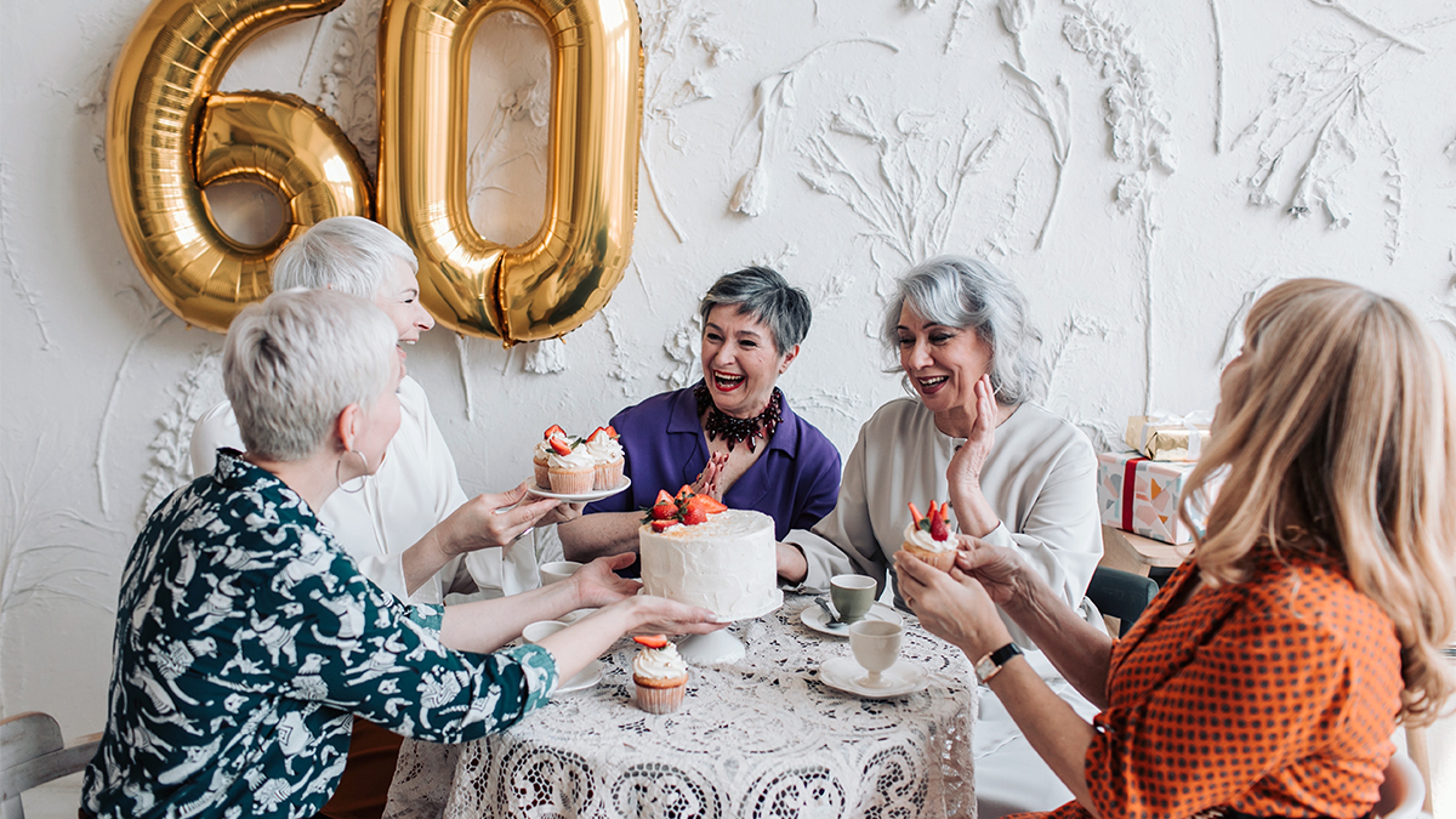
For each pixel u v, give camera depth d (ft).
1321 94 7.96
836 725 4.13
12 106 7.64
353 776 5.65
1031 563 5.61
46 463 8.03
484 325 7.65
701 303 7.54
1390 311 3.13
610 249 7.55
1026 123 8.18
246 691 3.51
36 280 7.84
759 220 8.36
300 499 3.72
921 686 4.46
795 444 7.29
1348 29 7.89
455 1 7.18
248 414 3.65
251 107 7.19
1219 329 8.34
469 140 8.15
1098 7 7.96
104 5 7.61
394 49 7.22
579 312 7.70
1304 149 8.05
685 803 3.76
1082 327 8.40
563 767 3.89
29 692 8.25
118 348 7.99
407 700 3.68
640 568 6.97
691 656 4.84
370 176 7.70
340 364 3.65
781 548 6.23
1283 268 8.21
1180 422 7.95
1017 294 6.10
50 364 7.95
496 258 7.61
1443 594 3.10
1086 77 8.08
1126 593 6.25
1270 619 3.00
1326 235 8.14
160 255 7.14
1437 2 7.79
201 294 7.25
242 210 7.91
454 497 6.82
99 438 8.06
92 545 8.18
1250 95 8.02
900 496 6.52
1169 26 7.98
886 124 8.22
